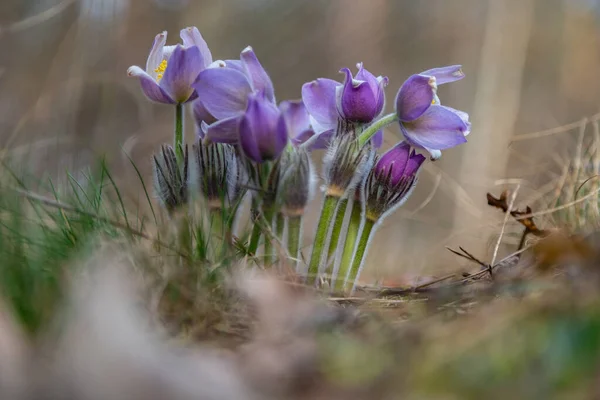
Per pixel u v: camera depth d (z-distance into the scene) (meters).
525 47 1.53
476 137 1.32
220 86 0.58
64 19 1.18
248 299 0.55
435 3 2.03
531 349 0.48
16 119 1.05
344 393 0.48
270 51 1.87
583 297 0.50
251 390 0.48
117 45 1.20
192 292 0.54
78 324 0.49
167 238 0.59
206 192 0.60
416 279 0.68
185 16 1.57
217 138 0.58
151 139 1.06
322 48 1.90
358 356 0.49
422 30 2.02
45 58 1.13
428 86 0.58
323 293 0.58
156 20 1.47
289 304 0.55
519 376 0.47
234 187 0.60
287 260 0.59
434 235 0.94
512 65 1.50
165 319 0.53
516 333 0.49
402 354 0.49
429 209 1.20
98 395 0.47
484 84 1.48
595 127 0.73
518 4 1.52
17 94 1.09
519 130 1.49
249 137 0.57
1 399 0.47
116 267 0.53
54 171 0.83
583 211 0.68
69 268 0.53
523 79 1.91
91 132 1.11
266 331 0.52
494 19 1.52
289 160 0.59
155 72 0.61
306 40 1.91
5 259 0.53
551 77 1.94
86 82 1.09
